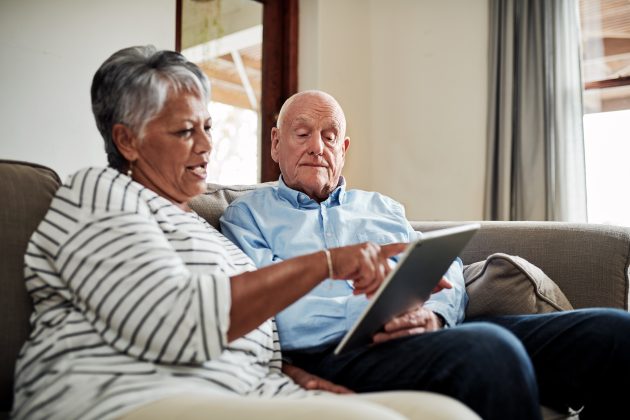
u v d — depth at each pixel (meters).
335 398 0.66
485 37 3.00
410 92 3.30
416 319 1.02
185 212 1.03
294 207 1.37
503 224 1.53
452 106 3.12
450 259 0.93
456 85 3.11
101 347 0.78
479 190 3.00
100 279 0.76
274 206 1.35
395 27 3.37
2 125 1.94
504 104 2.81
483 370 0.82
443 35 3.17
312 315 1.10
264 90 2.99
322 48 3.09
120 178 0.89
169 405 0.69
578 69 2.67
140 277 0.76
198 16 2.65
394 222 1.39
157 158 0.96
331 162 1.39
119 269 0.76
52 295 0.85
